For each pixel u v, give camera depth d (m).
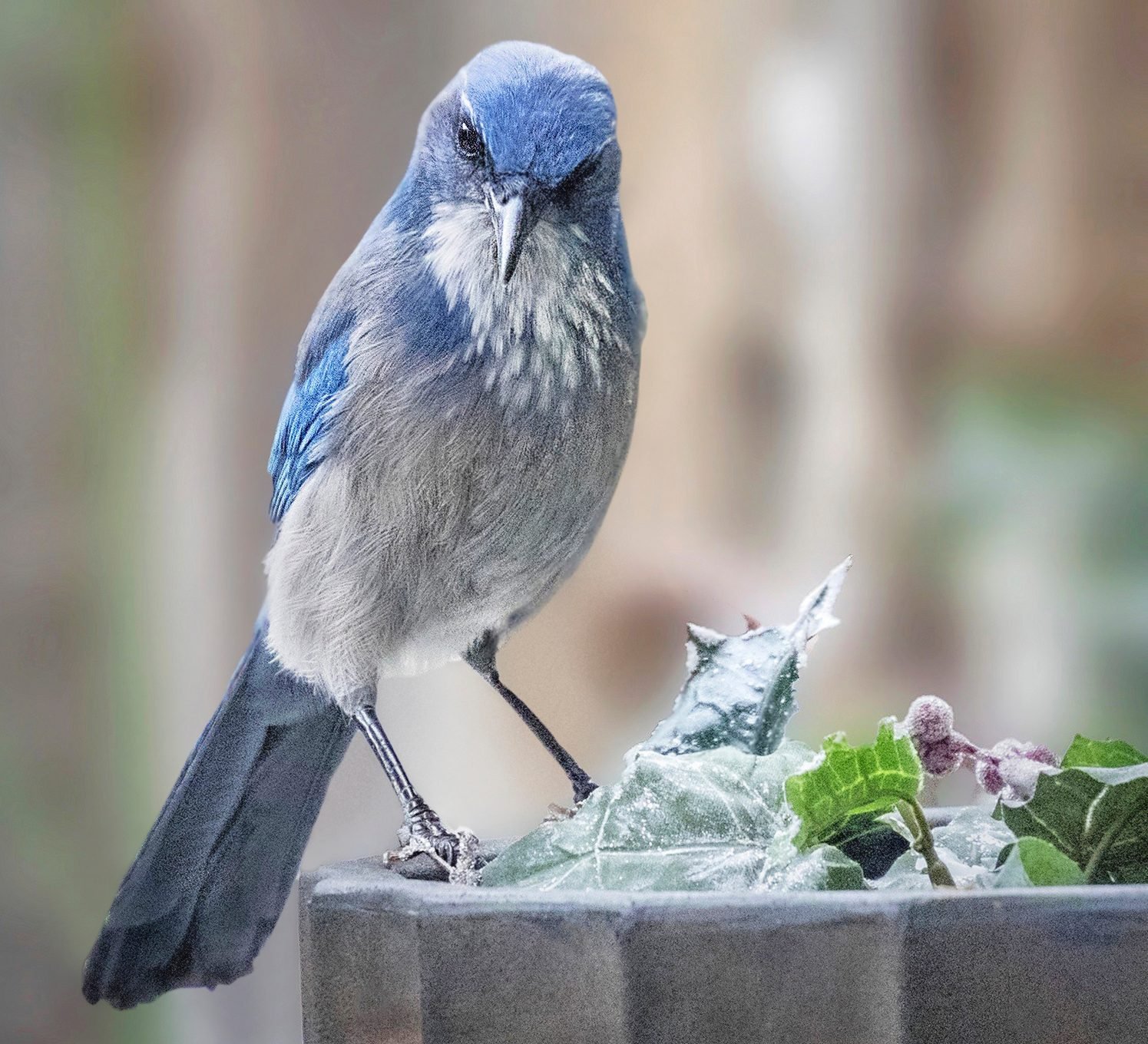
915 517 11.52
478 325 5.58
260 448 12.18
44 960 11.71
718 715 4.13
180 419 12.16
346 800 10.20
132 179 12.09
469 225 5.66
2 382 12.00
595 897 2.96
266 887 6.28
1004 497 11.12
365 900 3.14
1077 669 10.63
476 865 4.00
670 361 12.11
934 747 3.89
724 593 11.56
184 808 6.26
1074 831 3.39
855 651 11.29
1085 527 10.87
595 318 5.73
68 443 12.11
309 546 5.82
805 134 12.13
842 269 12.12
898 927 2.86
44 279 12.08
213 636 12.19
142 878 5.95
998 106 12.14
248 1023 10.96
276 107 12.08
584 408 5.71
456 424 5.59
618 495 11.84
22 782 11.90
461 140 5.75
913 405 11.87
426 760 10.51
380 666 5.95
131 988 5.75
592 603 11.30
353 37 12.11
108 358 12.17
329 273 12.16
